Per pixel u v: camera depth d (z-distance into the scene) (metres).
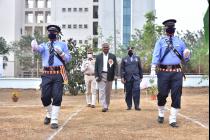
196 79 31.39
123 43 80.69
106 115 11.14
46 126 9.01
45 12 100.19
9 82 32.53
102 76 12.35
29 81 32.25
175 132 8.23
